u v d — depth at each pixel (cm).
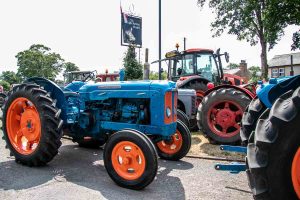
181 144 489
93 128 479
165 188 370
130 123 447
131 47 1485
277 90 301
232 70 3603
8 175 407
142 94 430
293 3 1413
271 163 228
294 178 225
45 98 435
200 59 959
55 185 373
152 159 355
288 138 225
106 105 468
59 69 6319
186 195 347
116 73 1537
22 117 460
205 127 616
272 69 4134
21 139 468
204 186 376
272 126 233
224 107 621
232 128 624
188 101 728
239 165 320
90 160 490
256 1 1908
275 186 228
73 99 496
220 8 2230
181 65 978
